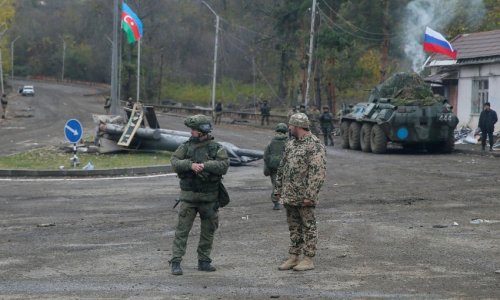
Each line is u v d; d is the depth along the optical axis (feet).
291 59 235.40
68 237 38.70
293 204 29.73
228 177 69.36
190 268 30.86
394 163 81.20
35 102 284.00
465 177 65.41
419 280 27.94
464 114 118.62
